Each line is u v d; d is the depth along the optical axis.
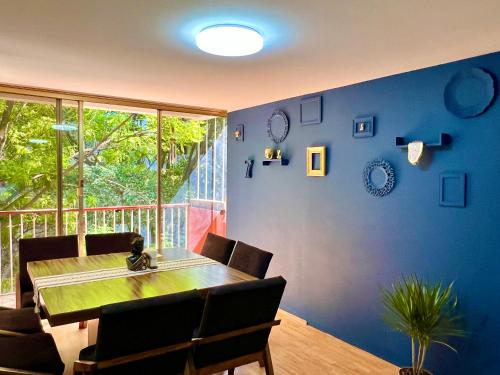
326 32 1.93
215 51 2.11
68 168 3.73
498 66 2.20
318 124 3.41
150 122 4.41
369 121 2.93
